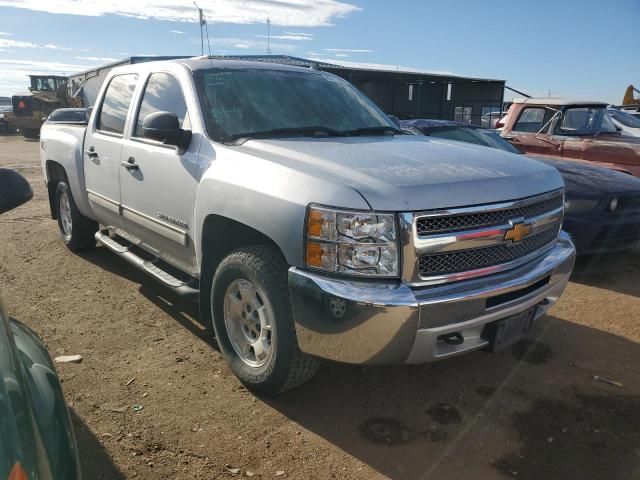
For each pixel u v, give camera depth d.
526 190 3.03
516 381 3.50
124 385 3.37
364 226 2.58
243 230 3.21
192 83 3.77
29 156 18.08
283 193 2.80
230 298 3.33
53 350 3.80
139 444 2.82
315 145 3.29
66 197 5.88
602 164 7.57
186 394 3.28
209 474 2.61
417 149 3.37
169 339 4.00
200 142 3.51
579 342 4.08
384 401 3.26
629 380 3.53
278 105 3.86
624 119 9.34
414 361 2.73
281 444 2.85
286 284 2.94
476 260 2.84
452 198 2.71
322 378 3.49
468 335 2.88
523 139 8.60
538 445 2.87
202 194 3.34
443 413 3.15
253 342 3.25
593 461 2.74
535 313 3.23
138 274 5.39
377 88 23.55
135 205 4.23
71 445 1.65
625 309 4.74
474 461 2.74
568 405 3.24
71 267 5.60
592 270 5.84
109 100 4.89
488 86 25.12
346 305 2.56
